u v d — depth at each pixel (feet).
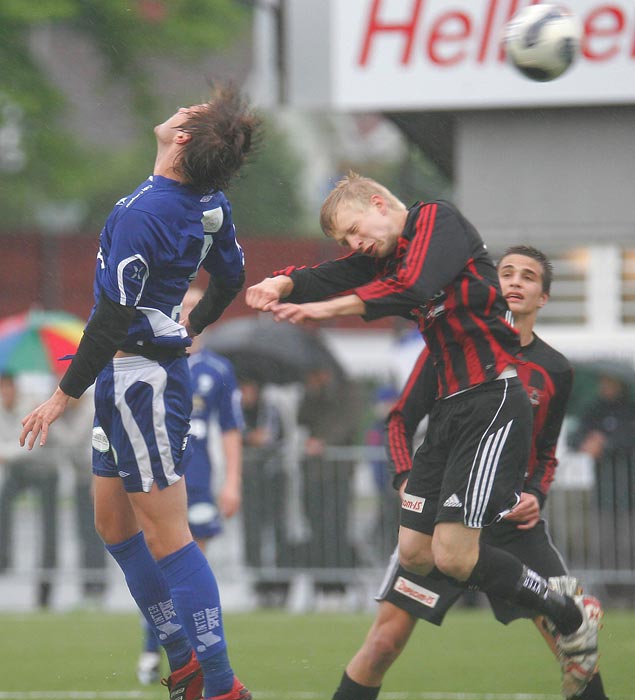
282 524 126.11
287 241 280.92
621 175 124.77
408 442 64.03
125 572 58.49
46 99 290.56
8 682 82.33
